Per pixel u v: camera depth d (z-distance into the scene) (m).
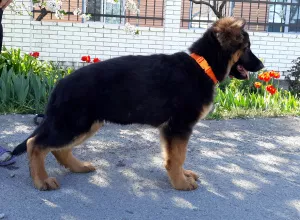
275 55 4.04
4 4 1.60
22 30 3.86
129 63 1.40
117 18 4.20
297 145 1.99
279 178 1.60
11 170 1.55
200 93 1.42
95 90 1.34
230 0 3.83
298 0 4.21
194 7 4.24
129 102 1.39
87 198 1.36
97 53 4.02
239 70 1.54
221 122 2.31
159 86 1.39
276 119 2.42
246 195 1.44
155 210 1.31
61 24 3.91
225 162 1.74
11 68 2.53
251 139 2.04
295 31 4.22
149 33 4.01
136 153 1.79
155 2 4.13
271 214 1.32
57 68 3.05
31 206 1.29
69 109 1.33
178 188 1.44
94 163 1.66
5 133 1.94
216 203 1.37
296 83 3.15
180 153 1.42
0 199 1.33
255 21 4.20
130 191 1.43
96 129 1.44
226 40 1.44
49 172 1.55
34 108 2.33
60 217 1.24
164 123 1.43
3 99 2.33
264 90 2.86
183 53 1.46
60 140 1.35
